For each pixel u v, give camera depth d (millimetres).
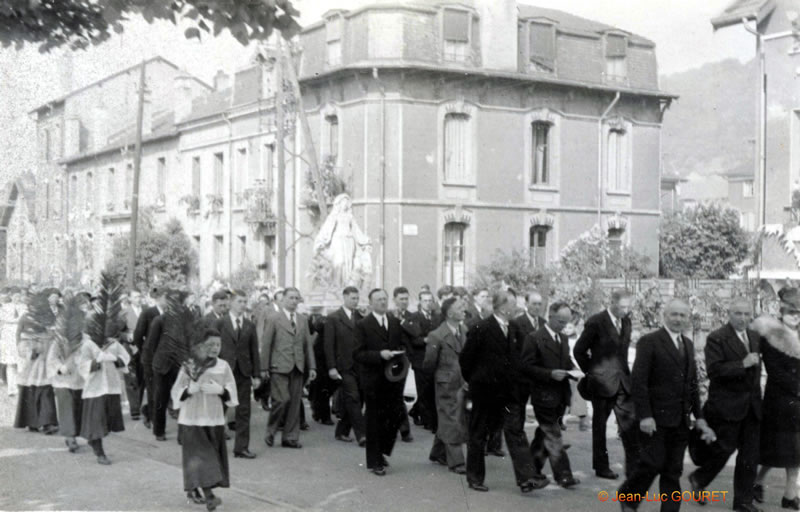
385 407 9453
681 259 26297
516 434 8500
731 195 25641
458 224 28000
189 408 7879
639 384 7254
